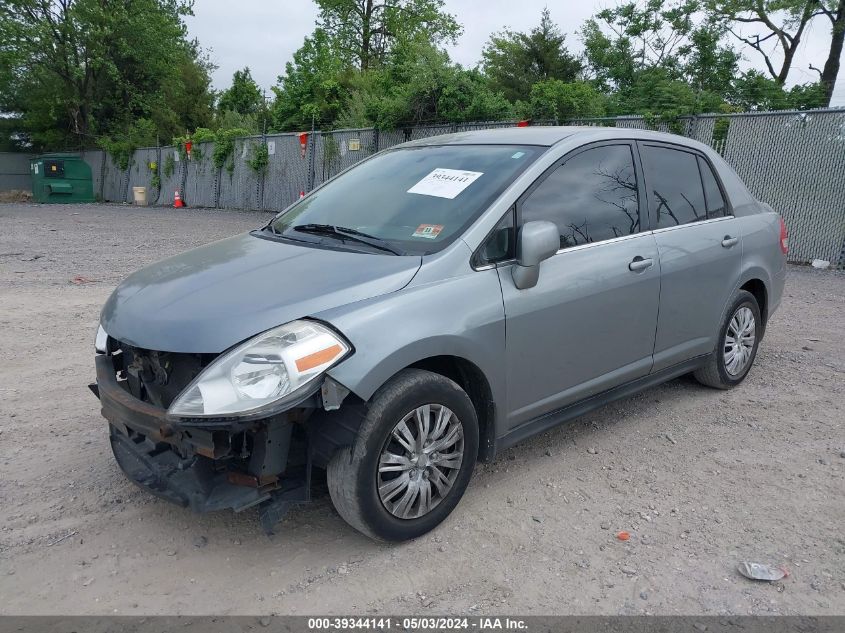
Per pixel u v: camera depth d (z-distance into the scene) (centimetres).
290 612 282
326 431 302
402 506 318
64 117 3931
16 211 2441
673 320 451
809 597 290
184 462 308
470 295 335
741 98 2311
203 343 292
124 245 1343
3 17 3516
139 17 3700
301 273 330
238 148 2497
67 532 337
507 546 328
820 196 1124
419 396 313
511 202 365
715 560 316
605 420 477
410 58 2177
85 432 450
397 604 287
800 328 722
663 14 2714
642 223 433
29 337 657
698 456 421
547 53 3331
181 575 306
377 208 395
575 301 380
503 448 367
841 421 472
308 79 2720
